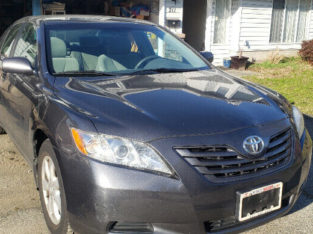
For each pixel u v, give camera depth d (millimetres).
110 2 13211
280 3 14461
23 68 3275
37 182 3160
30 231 2973
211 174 2381
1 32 13508
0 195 3531
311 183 4008
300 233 3078
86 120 2473
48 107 2820
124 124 2430
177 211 2309
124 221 2303
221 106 2783
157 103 2719
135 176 2285
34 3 10883
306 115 6617
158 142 2357
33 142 3102
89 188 2311
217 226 2471
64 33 3732
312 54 13156
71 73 3332
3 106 4164
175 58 4023
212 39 13156
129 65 3645
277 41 14891
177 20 11969
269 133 2641
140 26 4238
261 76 10891
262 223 2605
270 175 2555
